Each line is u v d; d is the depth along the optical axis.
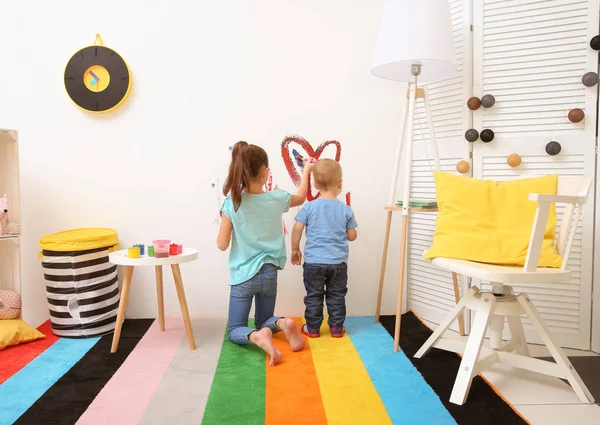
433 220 2.22
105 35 2.21
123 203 2.25
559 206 1.94
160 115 2.24
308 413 1.32
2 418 1.30
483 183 1.75
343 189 2.30
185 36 2.23
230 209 1.90
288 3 2.25
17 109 2.21
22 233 2.23
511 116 2.00
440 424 1.27
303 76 2.27
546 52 1.94
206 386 1.50
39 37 2.20
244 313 1.92
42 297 2.25
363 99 2.29
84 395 1.44
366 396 1.43
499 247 1.60
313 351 1.83
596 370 1.70
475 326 1.50
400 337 2.00
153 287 2.28
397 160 2.14
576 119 1.86
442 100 2.17
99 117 2.23
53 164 2.23
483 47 2.03
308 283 2.02
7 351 1.83
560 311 1.95
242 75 2.26
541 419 1.32
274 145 2.27
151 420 1.28
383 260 2.20
